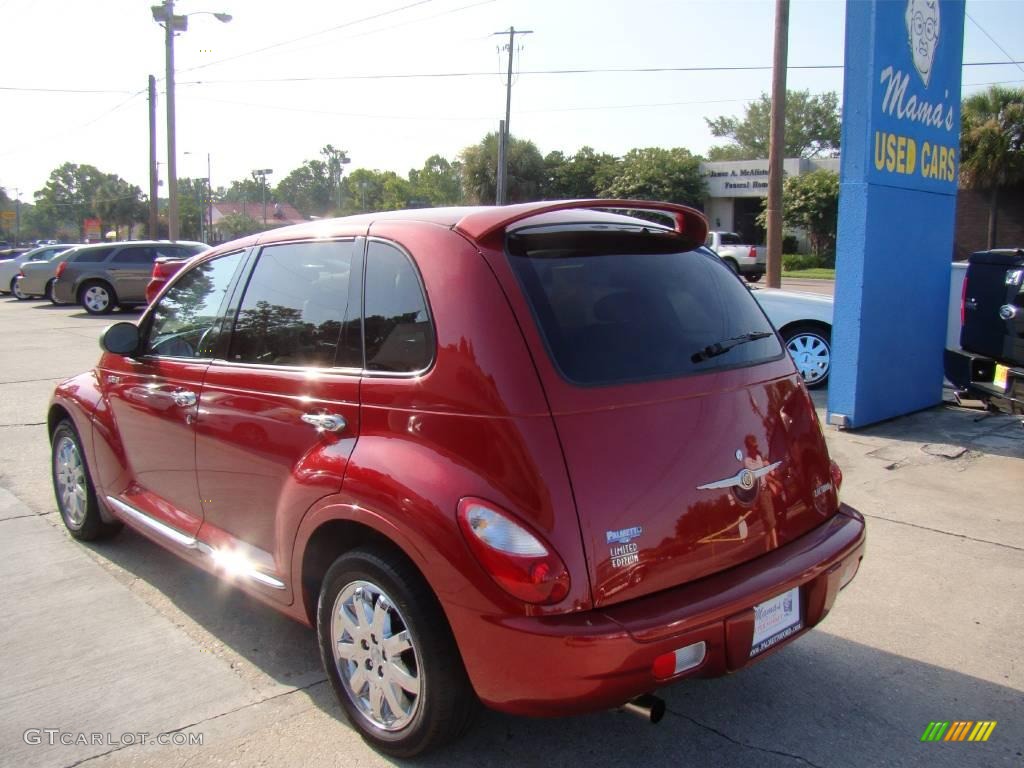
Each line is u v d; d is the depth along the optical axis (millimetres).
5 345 13844
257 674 3516
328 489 2885
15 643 3771
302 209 133750
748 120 82375
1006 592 4219
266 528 3375
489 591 2443
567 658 2375
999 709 3240
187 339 3982
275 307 3473
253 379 3404
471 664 2527
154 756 2953
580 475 2486
